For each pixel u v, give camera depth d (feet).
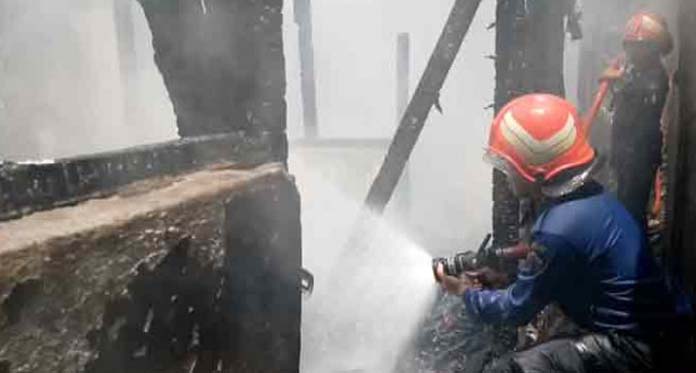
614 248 7.26
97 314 5.16
